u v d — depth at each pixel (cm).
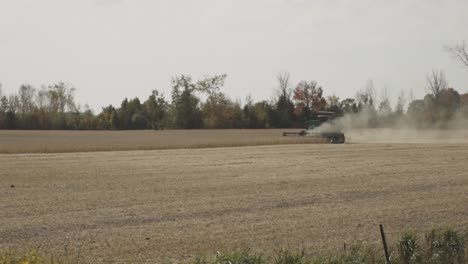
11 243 1315
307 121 6581
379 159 3662
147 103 12019
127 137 7806
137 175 2758
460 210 1766
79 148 4931
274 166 3219
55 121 11331
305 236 1399
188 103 11581
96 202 1922
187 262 1142
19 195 2083
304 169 3036
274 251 1225
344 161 3538
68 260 1152
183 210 1766
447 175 2711
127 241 1332
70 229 1475
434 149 4597
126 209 1783
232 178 2622
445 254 1126
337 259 1063
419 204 1881
